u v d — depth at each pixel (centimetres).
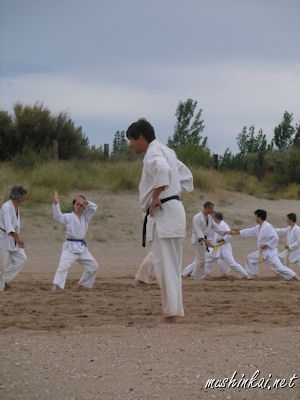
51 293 1190
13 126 3391
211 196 2923
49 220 2491
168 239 828
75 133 3538
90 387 576
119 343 721
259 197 3084
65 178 2859
